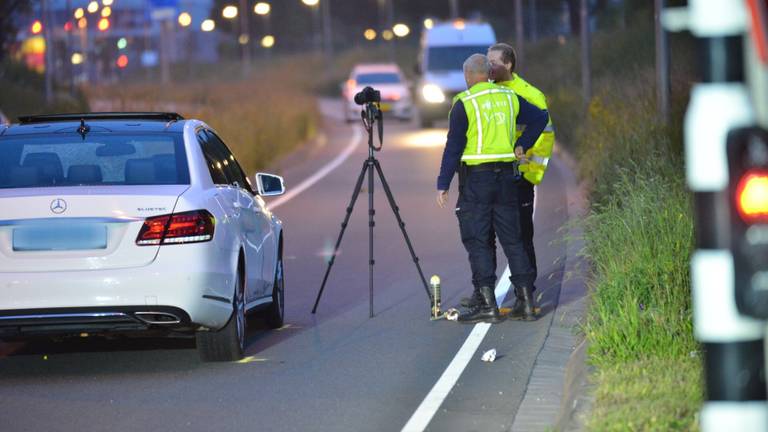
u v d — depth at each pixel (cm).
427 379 2636
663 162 4425
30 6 12794
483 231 3222
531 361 2769
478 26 13362
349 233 5244
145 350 3016
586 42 8775
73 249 2623
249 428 2269
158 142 2873
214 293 2706
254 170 8431
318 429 2252
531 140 3241
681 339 2458
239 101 12850
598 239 3534
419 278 4056
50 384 2667
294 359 2880
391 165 8775
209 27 17788
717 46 1243
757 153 1202
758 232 1201
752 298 1202
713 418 1283
